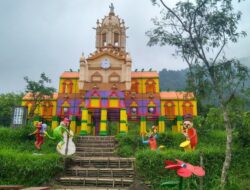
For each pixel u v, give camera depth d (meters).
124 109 22.48
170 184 6.78
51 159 12.58
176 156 12.65
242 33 11.48
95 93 22.91
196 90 11.88
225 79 11.59
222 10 11.51
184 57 11.98
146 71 26.02
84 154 16.77
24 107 21.81
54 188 11.23
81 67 23.73
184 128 16.33
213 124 16.95
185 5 11.77
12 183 11.63
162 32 11.96
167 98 25.05
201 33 11.79
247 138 14.16
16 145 17.45
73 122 24.38
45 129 17.11
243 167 13.05
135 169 12.59
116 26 28.11
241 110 13.78
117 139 18.86
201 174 6.38
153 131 18.97
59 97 25.17
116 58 24.11
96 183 11.73
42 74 24.28
